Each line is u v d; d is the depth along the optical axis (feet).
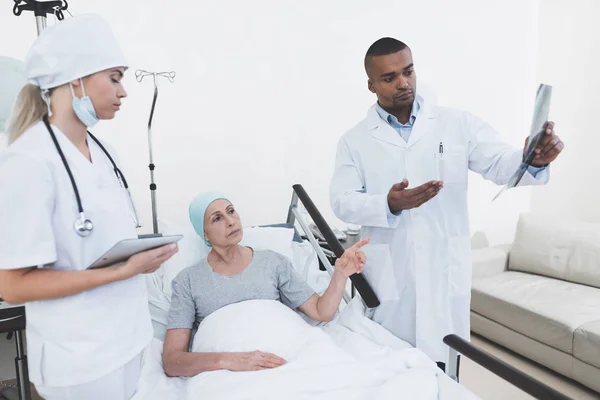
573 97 9.73
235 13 7.94
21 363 5.29
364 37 8.98
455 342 3.84
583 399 6.72
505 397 6.82
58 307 3.31
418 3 9.32
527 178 4.47
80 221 3.27
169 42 7.56
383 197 4.68
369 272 5.38
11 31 6.62
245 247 5.71
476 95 10.16
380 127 5.19
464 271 5.03
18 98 3.40
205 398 3.75
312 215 6.05
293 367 4.06
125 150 7.50
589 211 9.64
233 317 4.79
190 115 7.84
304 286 5.51
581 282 8.54
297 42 8.48
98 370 3.46
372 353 4.52
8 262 2.98
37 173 3.06
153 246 3.43
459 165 5.01
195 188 8.05
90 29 3.26
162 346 4.97
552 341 7.29
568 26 9.71
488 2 9.92
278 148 8.60
